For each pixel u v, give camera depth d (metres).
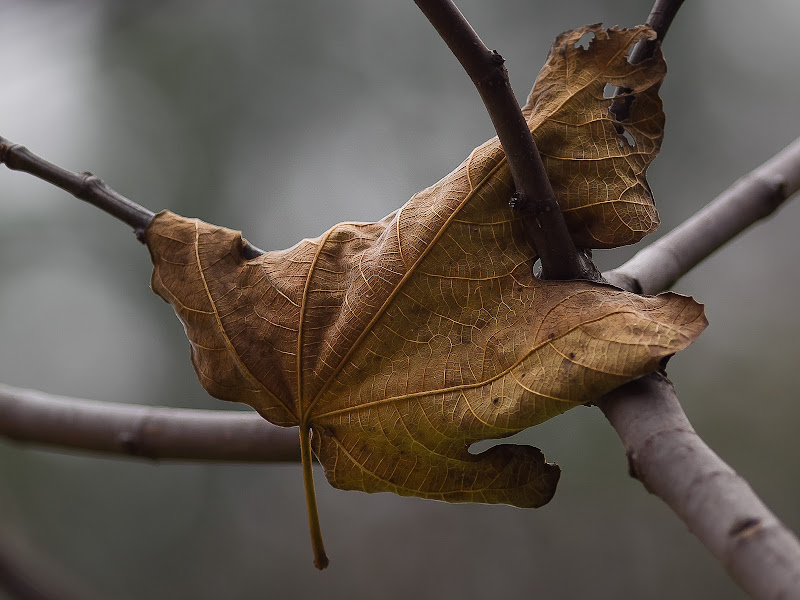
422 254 0.56
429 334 0.56
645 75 0.57
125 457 0.70
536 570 1.66
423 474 0.56
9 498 1.60
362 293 0.56
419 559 1.75
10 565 0.66
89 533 1.66
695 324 0.53
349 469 0.56
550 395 0.53
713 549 0.48
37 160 0.58
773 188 0.68
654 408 0.52
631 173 0.56
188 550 1.74
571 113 0.56
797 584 0.47
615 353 0.53
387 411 0.56
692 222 0.68
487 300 0.56
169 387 1.81
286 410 0.57
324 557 0.57
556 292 0.55
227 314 0.57
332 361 0.56
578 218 0.56
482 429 0.54
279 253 0.58
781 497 1.60
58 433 0.70
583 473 1.67
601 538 1.65
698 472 0.50
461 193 0.56
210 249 0.58
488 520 1.76
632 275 0.64
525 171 0.54
